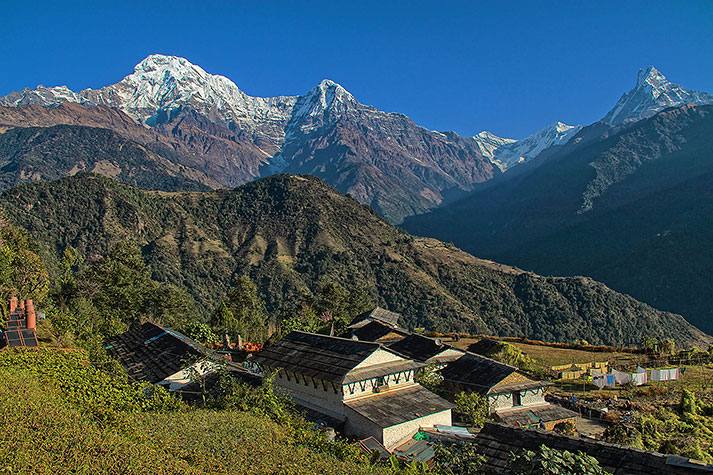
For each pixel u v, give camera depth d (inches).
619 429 1230.3
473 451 661.3
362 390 1073.5
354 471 647.8
